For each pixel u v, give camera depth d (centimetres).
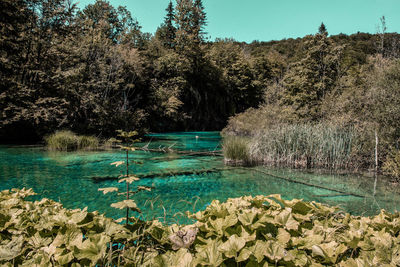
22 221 143
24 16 1429
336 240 132
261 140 910
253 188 538
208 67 3434
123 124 1697
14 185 516
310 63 1939
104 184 541
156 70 2861
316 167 802
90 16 2973
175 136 2142
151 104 2578
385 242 124
